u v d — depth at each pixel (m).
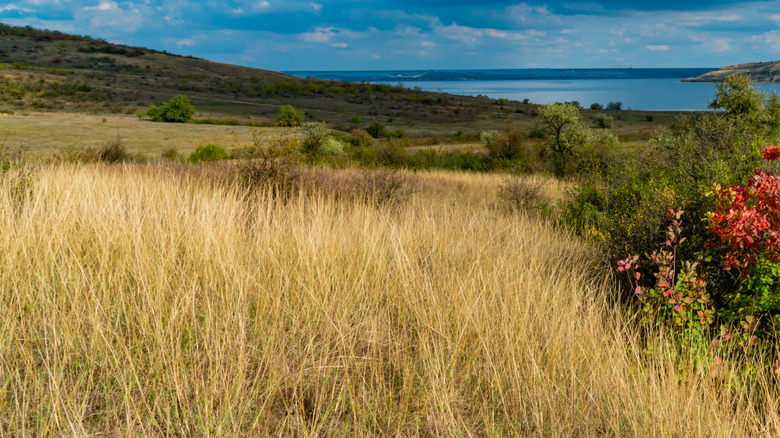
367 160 24.06
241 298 3.21
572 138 27.52
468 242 5.22
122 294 3.05
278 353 2.87
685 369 3.04
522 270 4.28
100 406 2.32
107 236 3.80
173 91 136.75
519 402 2.57
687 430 2.43
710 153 5.67
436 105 149.75
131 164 11.20
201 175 7.88
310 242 4.15
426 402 2.53
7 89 105.25
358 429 2.30
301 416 2.36
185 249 3.97
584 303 3.98
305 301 3.35
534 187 10.58
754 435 2.54
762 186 3.50
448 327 3.21
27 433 2.07
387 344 3.14
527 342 3.08
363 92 172.88
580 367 2.96
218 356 2.62
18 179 5.21
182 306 3.00
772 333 3.38
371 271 4.05
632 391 2.75
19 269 3.23
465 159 27.30
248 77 184.38
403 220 6.30
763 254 3.41
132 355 2.61
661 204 4.50
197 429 2.20
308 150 28.03
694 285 3.38
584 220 7.25
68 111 89.88
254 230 4.78
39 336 2.68
